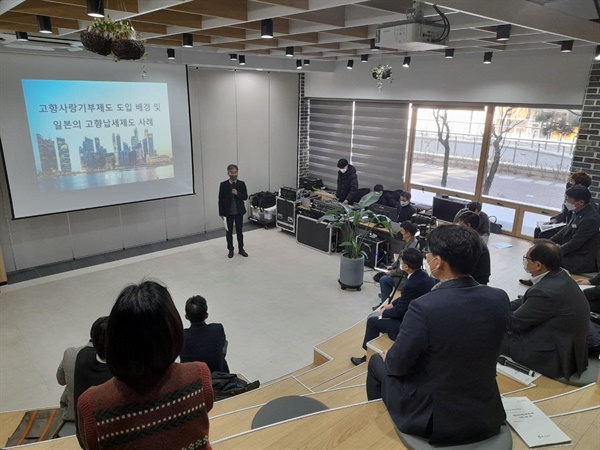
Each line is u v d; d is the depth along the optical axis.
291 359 4.13
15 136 5.38
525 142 6.26
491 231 6.73
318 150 9.04
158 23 3.74
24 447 1.87
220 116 7.58
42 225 6.00
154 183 6.70
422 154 7.43
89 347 2.13
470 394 1.47
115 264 6.22
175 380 0.96
